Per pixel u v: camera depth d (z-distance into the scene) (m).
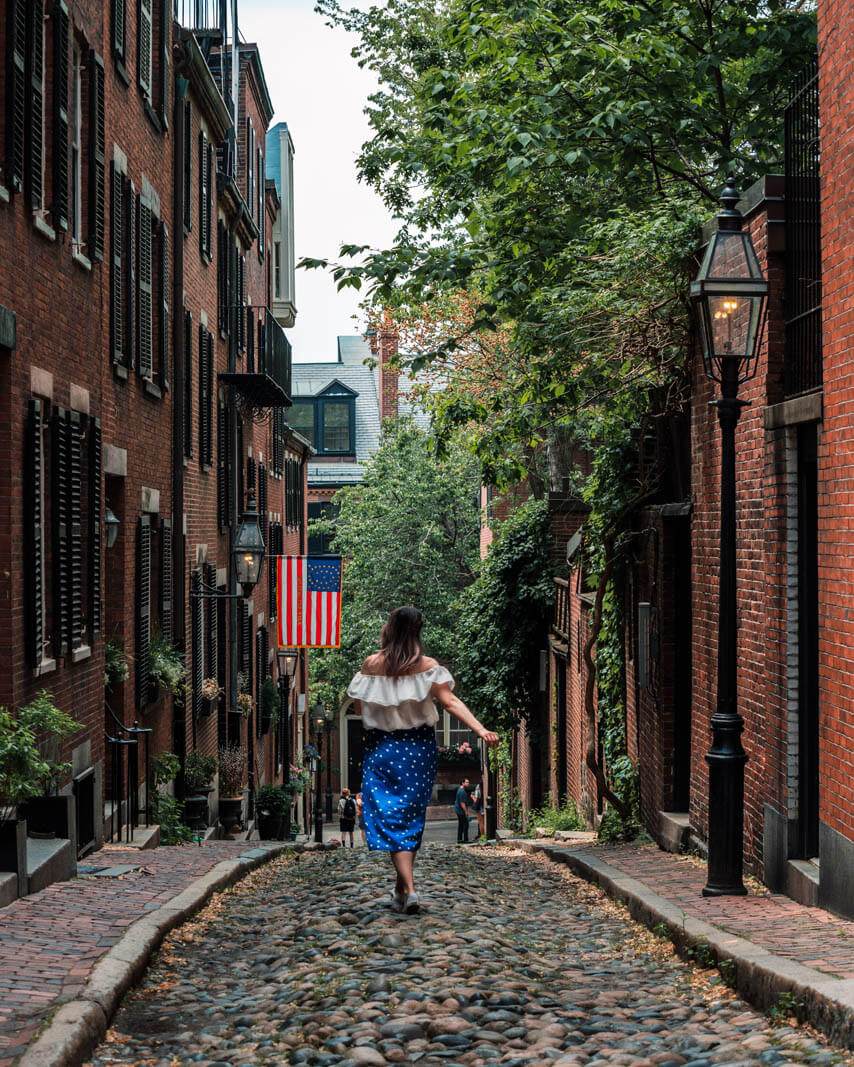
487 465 15.34
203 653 20.72
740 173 13.05
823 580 7.44
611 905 9.23
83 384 11.93
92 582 12.16
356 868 11.55
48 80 10.76
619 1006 5.82
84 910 7.68
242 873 11.25
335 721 47.53
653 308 11.19
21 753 7.82
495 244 13.86
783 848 8.26
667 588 12.12
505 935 7.47
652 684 12.60
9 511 9.31
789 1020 5.16
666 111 12.45
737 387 8.69
